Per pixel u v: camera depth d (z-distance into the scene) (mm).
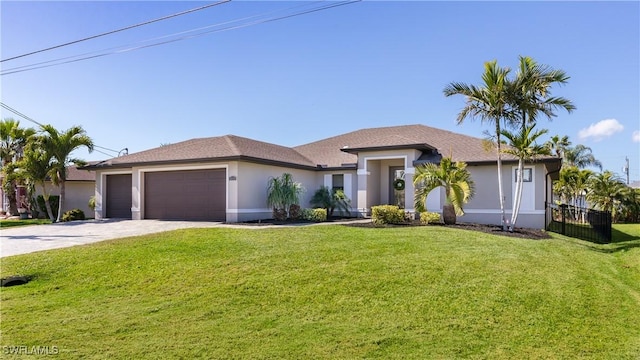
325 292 8109
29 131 26781
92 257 10656
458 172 16641
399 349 5938
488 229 15734
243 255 10500
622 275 10438
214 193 19219
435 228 15000
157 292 8359
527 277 9039
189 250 11109
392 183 22672
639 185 59594
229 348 5852
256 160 18672
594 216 17312
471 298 7801
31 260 10422
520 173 15797
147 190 21234
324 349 5867
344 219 20453
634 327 6996
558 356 5879
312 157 25641
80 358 5477
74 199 31281
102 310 7426
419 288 8258
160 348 5824
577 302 7914
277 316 7113
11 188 27516
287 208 19453
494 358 5766
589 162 44219
